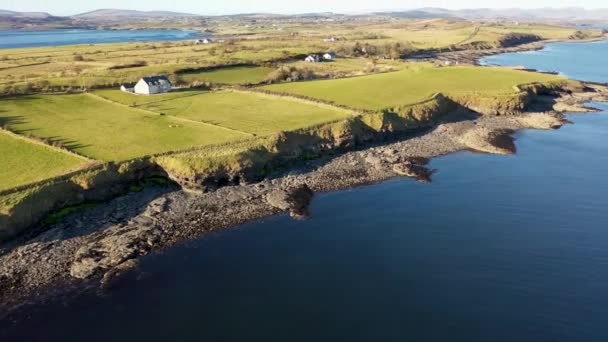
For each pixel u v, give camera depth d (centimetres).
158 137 7594
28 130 7762
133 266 4775
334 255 5028
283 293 4366
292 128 8125
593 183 6975
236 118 8781
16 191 5506
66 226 5428
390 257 4975
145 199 6156
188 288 4453
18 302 4225
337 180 7069
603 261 4884
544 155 8219
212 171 6519
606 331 3834
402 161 7781
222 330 3875
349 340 3738
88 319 4022
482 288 4419
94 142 7288
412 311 4094
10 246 5009
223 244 5259
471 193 6625
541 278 4581
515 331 3838
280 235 5469
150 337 3803
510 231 5534
